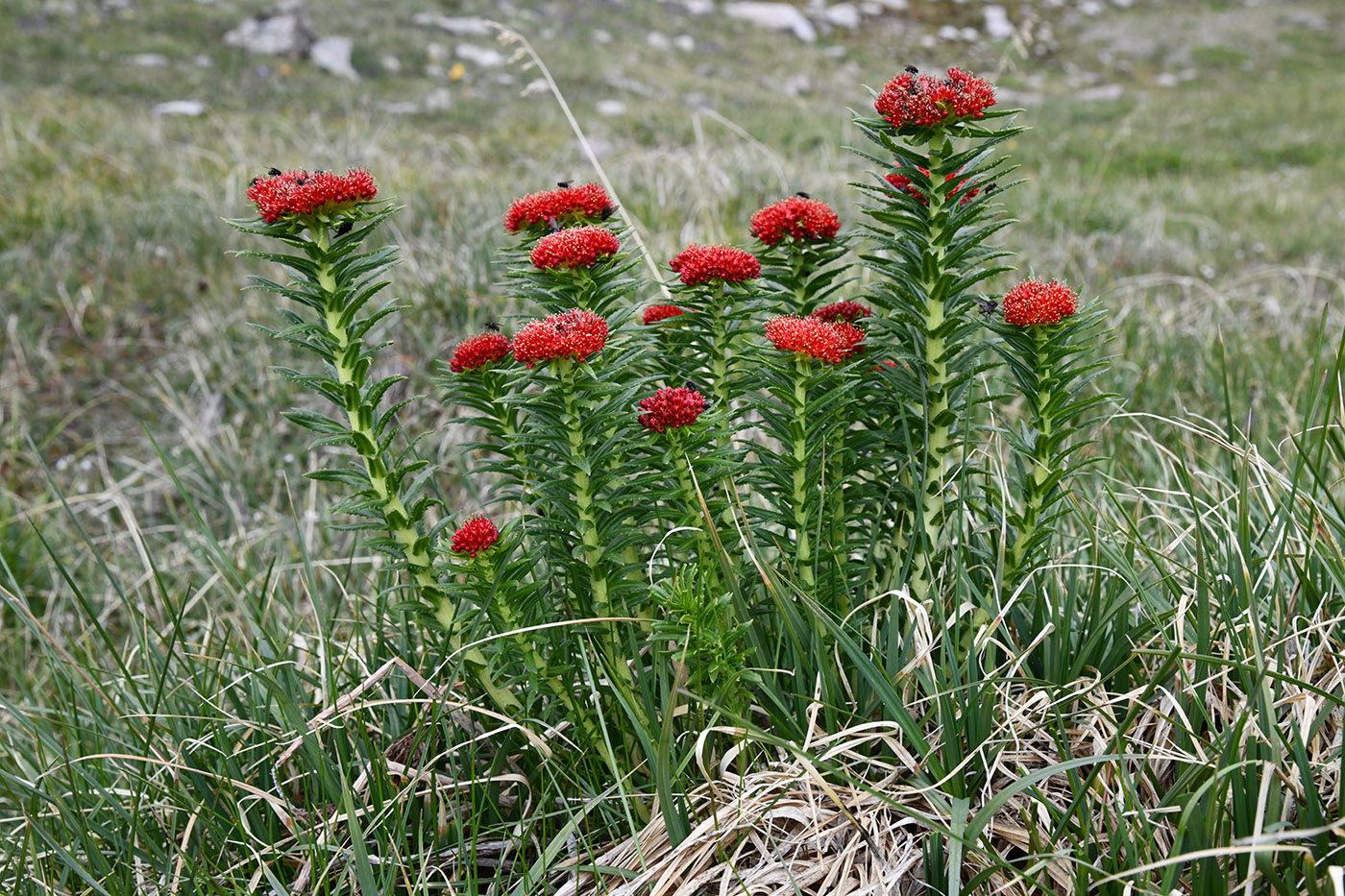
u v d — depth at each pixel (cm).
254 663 258
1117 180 1041
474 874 187
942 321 195
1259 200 897
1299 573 206
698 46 1925
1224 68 2231
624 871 179
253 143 819
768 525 247
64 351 488
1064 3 2678
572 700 197
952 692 182
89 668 261
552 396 177
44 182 648
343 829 209
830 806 190
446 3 1762
